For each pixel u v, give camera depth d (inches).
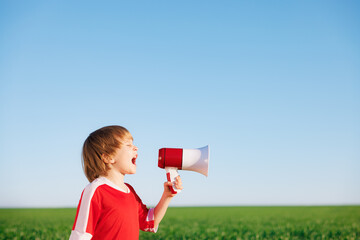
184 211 1622.8
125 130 114.3
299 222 749.3
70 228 588.1
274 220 849.5
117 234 101.9
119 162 110.0
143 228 121.6
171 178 117.2
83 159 112.7
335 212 1347.2
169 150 117.4
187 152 117.1
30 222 800.9
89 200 100.6
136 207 113.1
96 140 109.6
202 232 508.7
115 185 107.7
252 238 426.9
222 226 642.2
